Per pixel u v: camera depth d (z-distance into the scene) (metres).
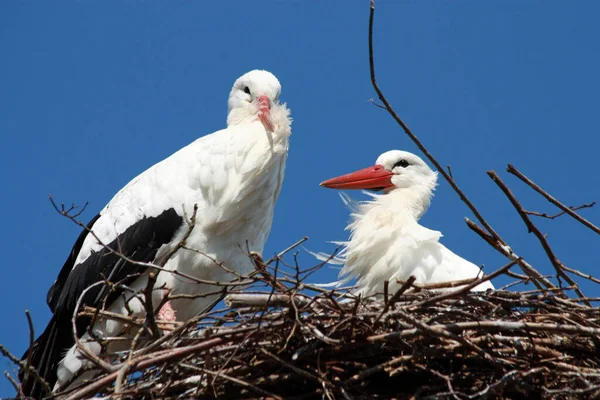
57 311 13.35
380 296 13.95
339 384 10.33
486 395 10.06
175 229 13.16
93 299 13.17
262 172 13.30
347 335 10.40
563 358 10.51
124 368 9.88
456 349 10.39
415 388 10.67
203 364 10.52
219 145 13.38
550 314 10.80
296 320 10.04
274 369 10.55
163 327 11.05
